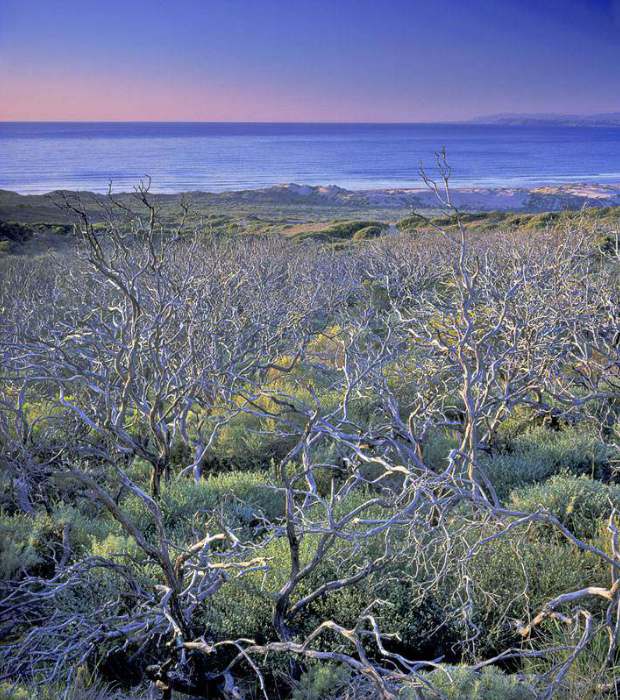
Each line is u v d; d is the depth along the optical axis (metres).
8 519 4.71
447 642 3.61
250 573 3.89
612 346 7.43
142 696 3.16
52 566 4.36
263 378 8.81
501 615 3.48
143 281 7.04
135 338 4.80
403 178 199.50
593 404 7.31
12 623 3.57
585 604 3.58
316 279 13.20
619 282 8.95
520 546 3.95
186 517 4.94
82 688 2.96
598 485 5.06
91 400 5.86
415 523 3.56
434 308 7.13
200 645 3.05
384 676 2.84
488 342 6.35
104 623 3.35
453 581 3.69
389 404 5.58
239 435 6.82
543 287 8.16
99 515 5.19
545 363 6.79
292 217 82.31
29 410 7.18
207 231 11.42
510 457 6.09
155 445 6.57
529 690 2.81
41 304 9.55
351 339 6.33
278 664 3.36
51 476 5.21
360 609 3.62
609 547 3.94
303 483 5.74
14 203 69.12
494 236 17.58
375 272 14.91
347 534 3.27
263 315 9.57
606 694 2.84
